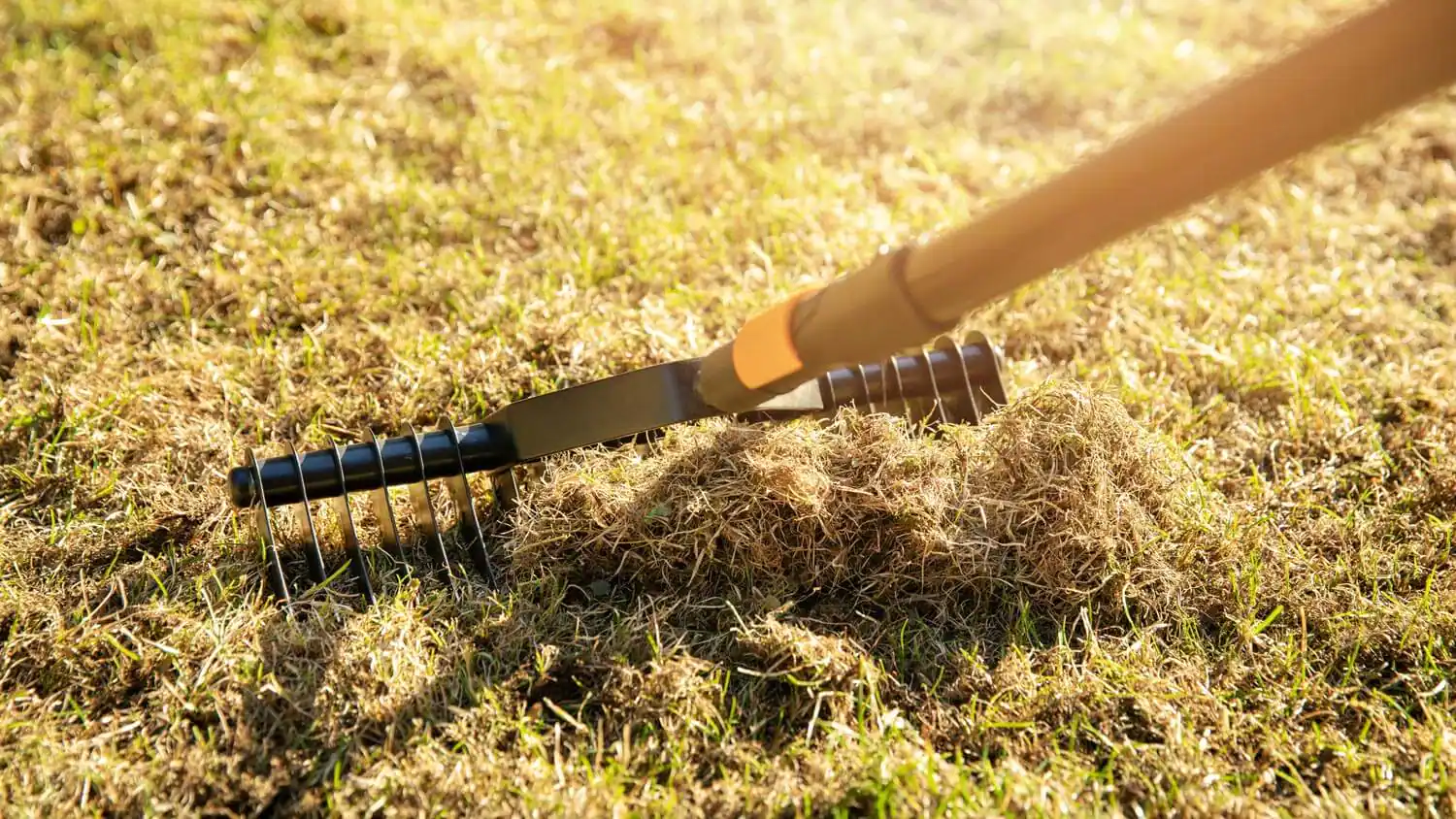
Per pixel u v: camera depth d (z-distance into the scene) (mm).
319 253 1098
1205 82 1422
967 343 910
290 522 825
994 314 1062
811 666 728
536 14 1477
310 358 978
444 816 664
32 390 946
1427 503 872
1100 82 1406
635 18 1470
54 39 1333
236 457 893
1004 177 1263
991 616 787
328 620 755
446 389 959
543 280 1078
